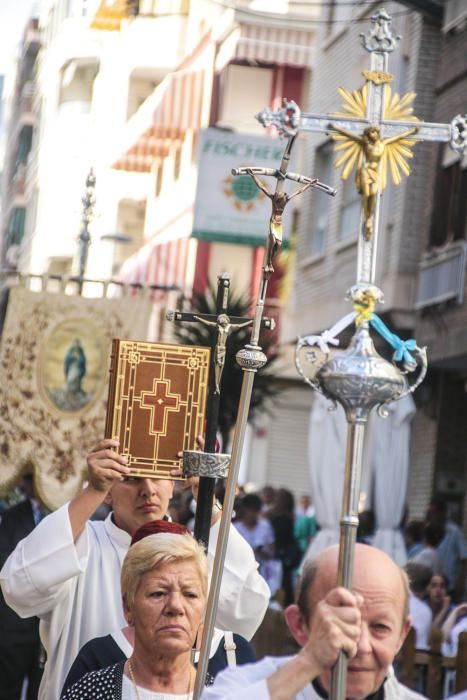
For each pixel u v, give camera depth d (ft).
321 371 18.62
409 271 108.06
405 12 110.93
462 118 19.80
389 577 19.52
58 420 66.95
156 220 191.21
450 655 52.49
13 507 52.26
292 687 17.88
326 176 129.49
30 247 279.28
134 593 24.49
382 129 19.84
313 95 134.51
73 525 29.17
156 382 30.32
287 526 87.97
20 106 313.73
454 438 107.45
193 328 101.91
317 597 19.67
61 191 240.73
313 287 128.16
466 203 102.94
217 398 29.07
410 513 110.01
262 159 109.70
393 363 20.30
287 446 170.91
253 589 29.99
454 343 100.73
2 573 29.40
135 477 30.27
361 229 19.61
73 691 25.02
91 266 211.20
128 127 186.19
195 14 194.80
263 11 156.87
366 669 19.38
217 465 28.71
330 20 132.26
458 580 77.66
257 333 24.13
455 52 104.47
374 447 77.30
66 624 30.09
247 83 164.25
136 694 24.64
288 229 111.04
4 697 46.55
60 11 237.25
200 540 28.71
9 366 67.67
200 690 23.04
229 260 164.25
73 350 67.97
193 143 170.91
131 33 203.10
